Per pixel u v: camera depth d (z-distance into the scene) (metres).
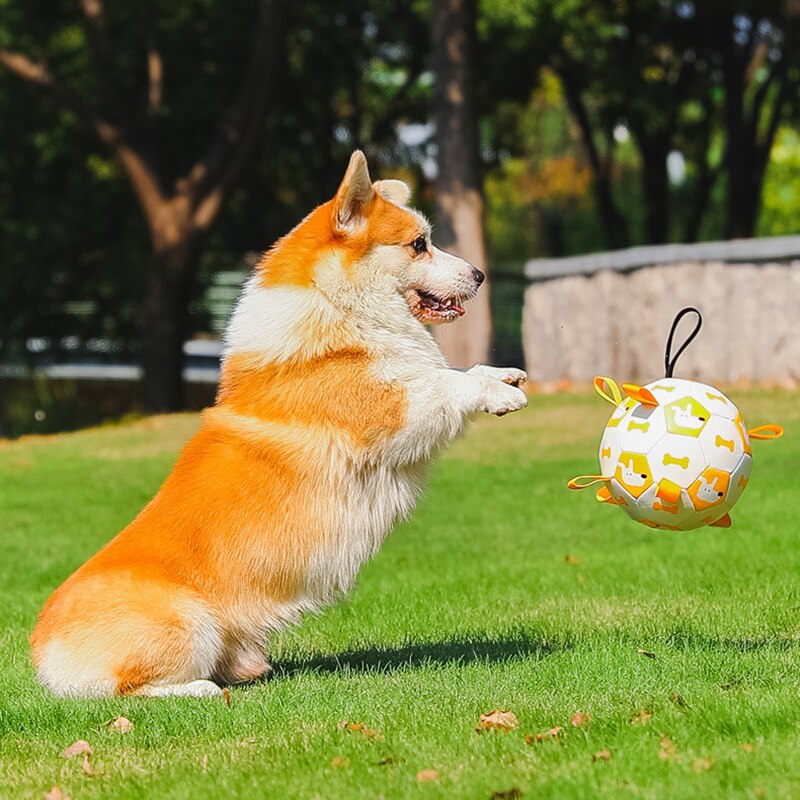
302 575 6.69
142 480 17.47
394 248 6.97
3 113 31.42
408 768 5.11
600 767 4.94
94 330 35.09
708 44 32.81
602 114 35.44
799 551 10.77
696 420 6.36
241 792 4.92
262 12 27.11
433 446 6.87
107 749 5.67
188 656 6.48
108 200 33.16
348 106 36.41
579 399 22.83
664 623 8.19
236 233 35.12
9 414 41.28
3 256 33.19
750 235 33.19
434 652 7.68
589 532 12.73
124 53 29.86
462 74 25.20
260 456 6.68
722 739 5.25
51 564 12.28
